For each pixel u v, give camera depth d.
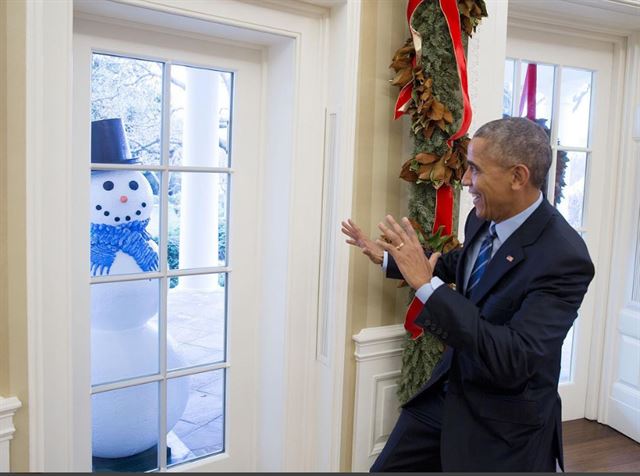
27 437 1.57
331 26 2.08
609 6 2.56
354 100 2.03
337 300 2.10
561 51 2.89
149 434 2.12
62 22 1.57
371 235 2.15
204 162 2.13
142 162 1.99
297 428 2.25
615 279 3.07
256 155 2.24
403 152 2.19
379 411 2.25
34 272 1.53
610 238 3.09
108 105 1.90
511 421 1.50
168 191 2.05
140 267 2.03
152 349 2.09
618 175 3.04
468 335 1.36
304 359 2.23
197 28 1.94
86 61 1.82
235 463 2.33
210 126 2.13
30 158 1.50
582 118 3.03
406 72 2.00
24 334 1.54
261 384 2.34
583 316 3.13
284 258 2.16
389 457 1.90
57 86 1.58
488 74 2.29
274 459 2.28
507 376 1.37
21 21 1.47
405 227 1.50
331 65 2.09
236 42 2.10
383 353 2.21
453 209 2.09
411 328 2.08
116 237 1.96
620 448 2.91
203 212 2.15
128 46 1.89
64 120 1.60
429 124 1.99
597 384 3.17
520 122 1.47
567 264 1.42
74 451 1.92
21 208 1.51
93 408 1.99
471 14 2.02
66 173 1.62
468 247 1.75
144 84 1.97
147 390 2.10
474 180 1.50
